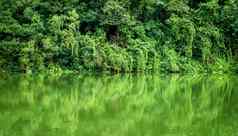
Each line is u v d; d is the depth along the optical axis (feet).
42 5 209.67
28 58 189.06
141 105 122.93
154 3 233.55
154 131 89.56
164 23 236.02
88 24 216.74
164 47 227.81
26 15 203.51
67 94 135.44
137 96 140.26
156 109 116.37
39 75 186.09
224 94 146.20
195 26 236.22
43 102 118.93
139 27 225.56
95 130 88.89
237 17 241.55
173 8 232.53
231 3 243.81
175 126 94.48
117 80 181.27
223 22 244.63
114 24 214.69
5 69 186.39
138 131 89.30
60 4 212.02
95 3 219.20
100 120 99.30
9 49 187.62
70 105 117.08
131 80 184.14
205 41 233.55
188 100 132.67
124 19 216.54
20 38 193.77
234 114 109.19
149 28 230.07
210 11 243.19
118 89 154.81
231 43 244.42
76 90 145.48
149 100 132.36
